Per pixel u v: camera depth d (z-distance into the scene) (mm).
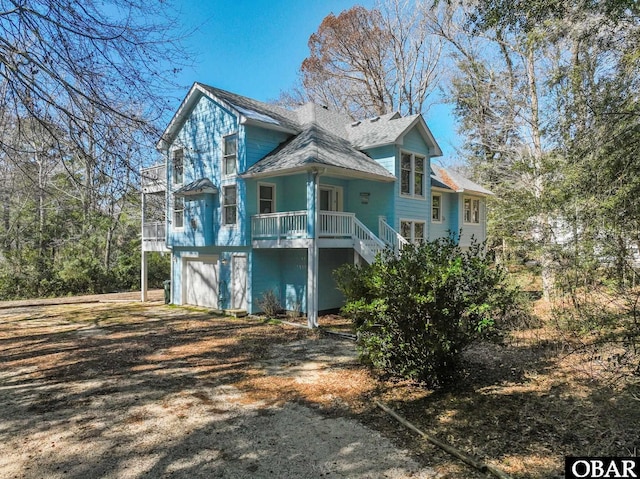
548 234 8711
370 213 14797
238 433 4887
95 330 11617
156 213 15688
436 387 6332
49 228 22234
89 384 6809
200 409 5676
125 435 4844
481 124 18422
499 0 7086
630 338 5770
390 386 6516
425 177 16000
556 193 8039
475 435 4715
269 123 13828
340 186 15023
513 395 5941
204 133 15180
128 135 7090
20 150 7293
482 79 18766
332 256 14695
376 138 14797
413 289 6012
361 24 25750
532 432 4746
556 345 8234
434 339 6012
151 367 7820
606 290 6699
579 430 4750
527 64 15523
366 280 6633
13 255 20391
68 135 6809
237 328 11805
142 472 4004
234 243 14000
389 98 27453
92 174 7188
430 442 4574
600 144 6594
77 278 21438
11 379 7090
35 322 13062
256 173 12812
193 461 4215
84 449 4500
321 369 7609
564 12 7000
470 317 6266
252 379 7043
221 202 14531
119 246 25000
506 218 10586
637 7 6258
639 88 6648
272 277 14422
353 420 5242
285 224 12688
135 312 15094
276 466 4098
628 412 5141
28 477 3926
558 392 5969
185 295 16844
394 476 3887
